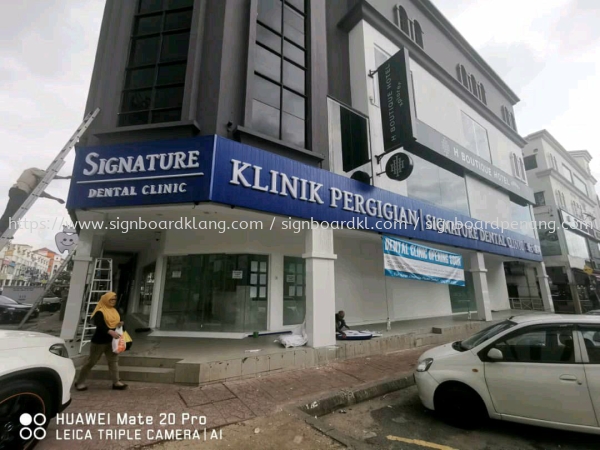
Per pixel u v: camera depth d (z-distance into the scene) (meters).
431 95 12.62
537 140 23.25
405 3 12.80
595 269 22.75
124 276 14.24
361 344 6.93
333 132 8.51
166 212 6.18
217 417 3.63
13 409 2.58
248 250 7.80
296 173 6.68
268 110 7.04
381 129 9.88
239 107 6.50
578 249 21.92
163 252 8.04
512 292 20.00
